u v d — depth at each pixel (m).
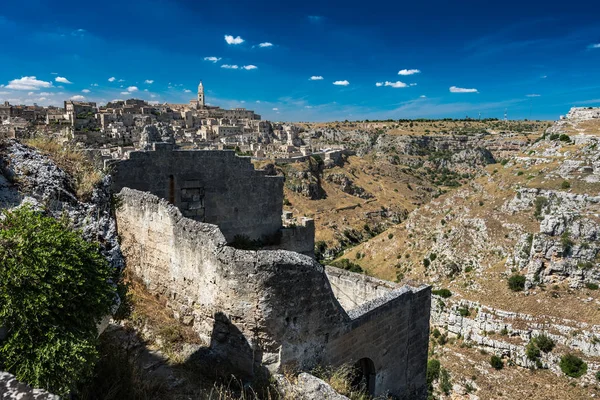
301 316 10.75
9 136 9.08
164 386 9.00
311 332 11.07
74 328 5.80
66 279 5.74
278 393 9.72
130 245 14.21
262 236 20.00
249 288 10.15
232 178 18.67
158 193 16.64
